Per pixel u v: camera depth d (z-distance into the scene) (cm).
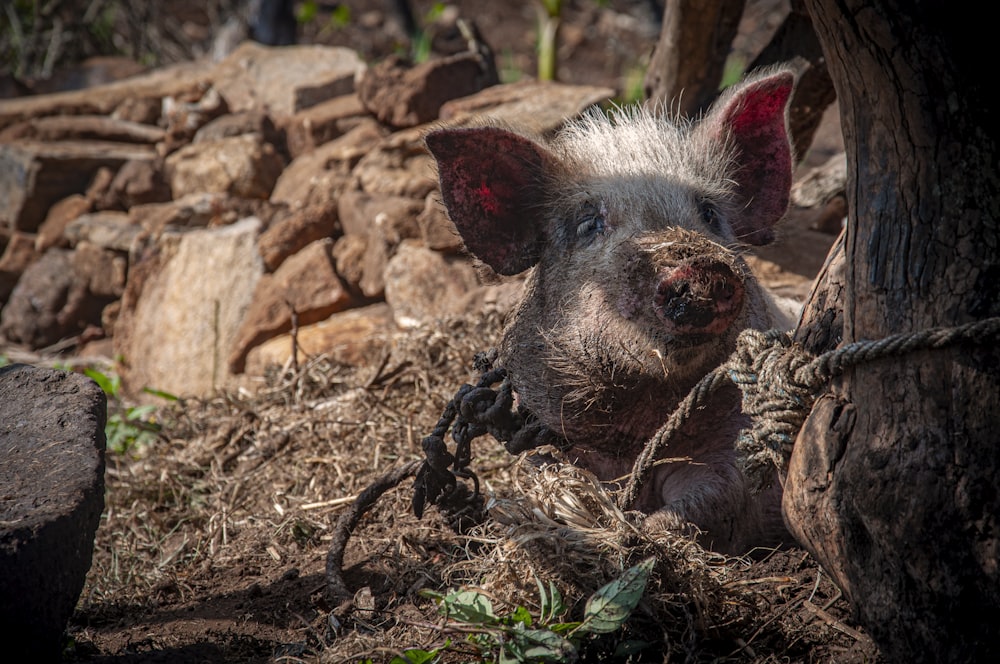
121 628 668
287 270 1316
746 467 524
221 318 1351
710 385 560
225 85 1719
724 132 724
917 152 431
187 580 748
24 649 474
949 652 440
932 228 434
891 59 423
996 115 417
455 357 991
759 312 661
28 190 1608
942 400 434
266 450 930
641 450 666
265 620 659
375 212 1306
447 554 706
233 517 848
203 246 1395
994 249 424
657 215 652
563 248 679
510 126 712
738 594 561
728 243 669
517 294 782
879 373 452
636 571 515
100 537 863
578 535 557
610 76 2641
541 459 696
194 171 1524
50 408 617
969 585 432
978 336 421
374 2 3092
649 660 536
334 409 966
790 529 510
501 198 714
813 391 495
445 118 1394
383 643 552
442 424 700
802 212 1243
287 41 2156
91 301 1574
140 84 1788
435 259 1219
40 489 530
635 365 616
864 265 458
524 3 3203
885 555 451
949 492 433
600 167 708
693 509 622
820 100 1076
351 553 738
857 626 546
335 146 1489
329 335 1207
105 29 2464
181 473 947
